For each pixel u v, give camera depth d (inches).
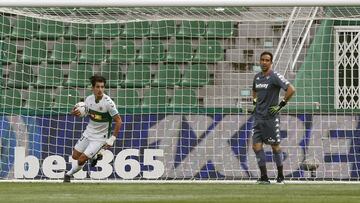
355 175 1856.5
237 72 2292.1
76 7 1813.5
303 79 2102.6
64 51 2278.5
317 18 1994.3
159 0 1776.6
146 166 1878.7
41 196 951.0
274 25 2310.5
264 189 1199.6
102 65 2293.3
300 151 1868.8
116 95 2281.0
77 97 2249.0
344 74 2146.9
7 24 2226.9
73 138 1910.7
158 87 2282.2
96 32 2306.8
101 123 1614.2
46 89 2229.3
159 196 952.9
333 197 928.3
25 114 1903.3
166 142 1883.6
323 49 2138.3
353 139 1863.9
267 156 1861.5
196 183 1633.9
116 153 1881.2
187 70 2289.6
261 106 1520.7
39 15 2219.5
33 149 1897.1
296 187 1295.5
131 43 2310.5
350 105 2142.0
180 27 2315.5
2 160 1878.7
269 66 1513.3
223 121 1881.2
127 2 1784.0
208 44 2308.1
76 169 1616.6
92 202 815.7
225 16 2262.6
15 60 2199.8
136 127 1892.2
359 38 2148.1
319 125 1875.0
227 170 1870.1
